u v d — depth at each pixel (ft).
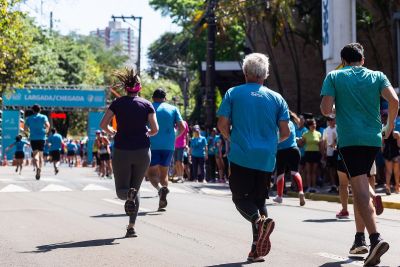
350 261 34.81
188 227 48.21
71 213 55.67
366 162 33.60
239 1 152.46
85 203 64.90
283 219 56.13
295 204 73.15
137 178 43.09
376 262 32.71
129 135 42.34
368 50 170.09
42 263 33.60
